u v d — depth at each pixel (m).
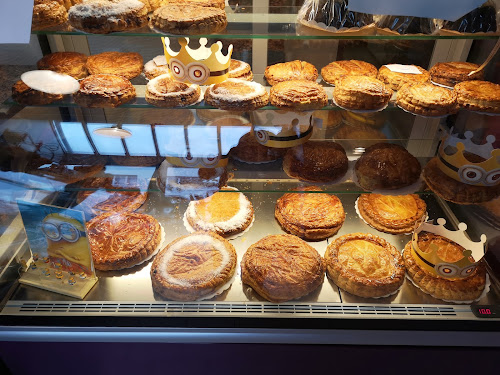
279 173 1.81
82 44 1.65
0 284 1.71
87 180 1.78
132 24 1.41
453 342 1.62
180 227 2.02
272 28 1.46
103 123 1.77
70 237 1.66
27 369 1.76
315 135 1.89
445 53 1.72
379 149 1.77
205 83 1.55
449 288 1.71
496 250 1.81
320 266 1.81
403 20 1.41
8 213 1.75
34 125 1.67
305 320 1.66
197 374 1.79
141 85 1.65
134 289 1.76
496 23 1.39
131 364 1.74
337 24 1.42
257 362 1.72
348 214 2.13
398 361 1.68
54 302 1.71
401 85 1.69
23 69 1.53
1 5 1.28
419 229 1.95
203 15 1.39
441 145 1.75
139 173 1.80
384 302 1.72
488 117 1.57
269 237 1.94
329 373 1.75
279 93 1.58
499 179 1.62
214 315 1.67
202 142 1.78
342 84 1.62
